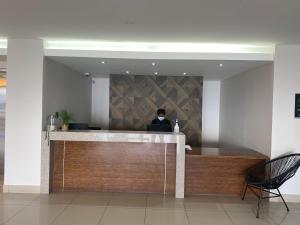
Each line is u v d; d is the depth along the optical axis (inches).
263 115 225.6
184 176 217.5
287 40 195.9
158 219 174.1
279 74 208.7
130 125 323.6
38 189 216.5
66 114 229.8
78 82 302.8
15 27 181.6
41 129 214.7
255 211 192.2
